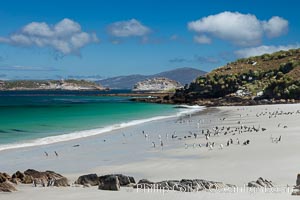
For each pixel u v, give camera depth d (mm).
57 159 39906
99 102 173625
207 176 29422
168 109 125625
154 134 60156
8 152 43781
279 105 123938
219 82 173750
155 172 32219
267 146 41906
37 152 43938
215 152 40312
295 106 116062
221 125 70875
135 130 66062
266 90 153500
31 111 114812
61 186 24922
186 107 136250
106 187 23047
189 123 76938
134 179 27625
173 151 42875
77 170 34344
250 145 43344
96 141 52875
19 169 35094
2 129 66438
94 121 82938
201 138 52594
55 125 74062
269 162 33188
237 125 69250
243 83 172875
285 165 31609
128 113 107375
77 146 48469
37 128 68625
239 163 33719
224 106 136250
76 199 20312
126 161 38188
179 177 29531
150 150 44750
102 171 33594
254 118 82312
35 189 23469
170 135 58406
